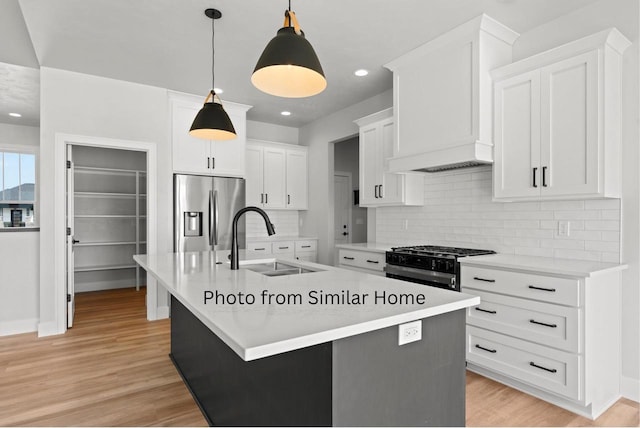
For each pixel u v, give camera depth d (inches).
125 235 231.0
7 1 104.1
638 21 92.2
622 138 94.2
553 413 85.8
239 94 172.1
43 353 122.4
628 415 85.7
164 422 83.1
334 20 107.5
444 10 102.6
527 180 101.9
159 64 138.3
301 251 207.9
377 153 156.3
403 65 131.3
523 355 92.7
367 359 46.8
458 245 136.8
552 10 102.7
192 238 168.6
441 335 55.7
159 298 163.5
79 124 145.9
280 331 40.4
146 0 97.4
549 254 109.0
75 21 107.9
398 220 163.5
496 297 98.3
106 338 137.6
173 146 166.7
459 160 111.6
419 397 52.6
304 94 73.5
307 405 48.1
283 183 215.0
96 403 91.0
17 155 235.3
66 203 146.6
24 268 145.9
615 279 92.2
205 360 86.6
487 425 80.8
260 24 109.4
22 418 83.8
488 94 109.5
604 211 97.3
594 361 84.3
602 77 88.0
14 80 159.6
